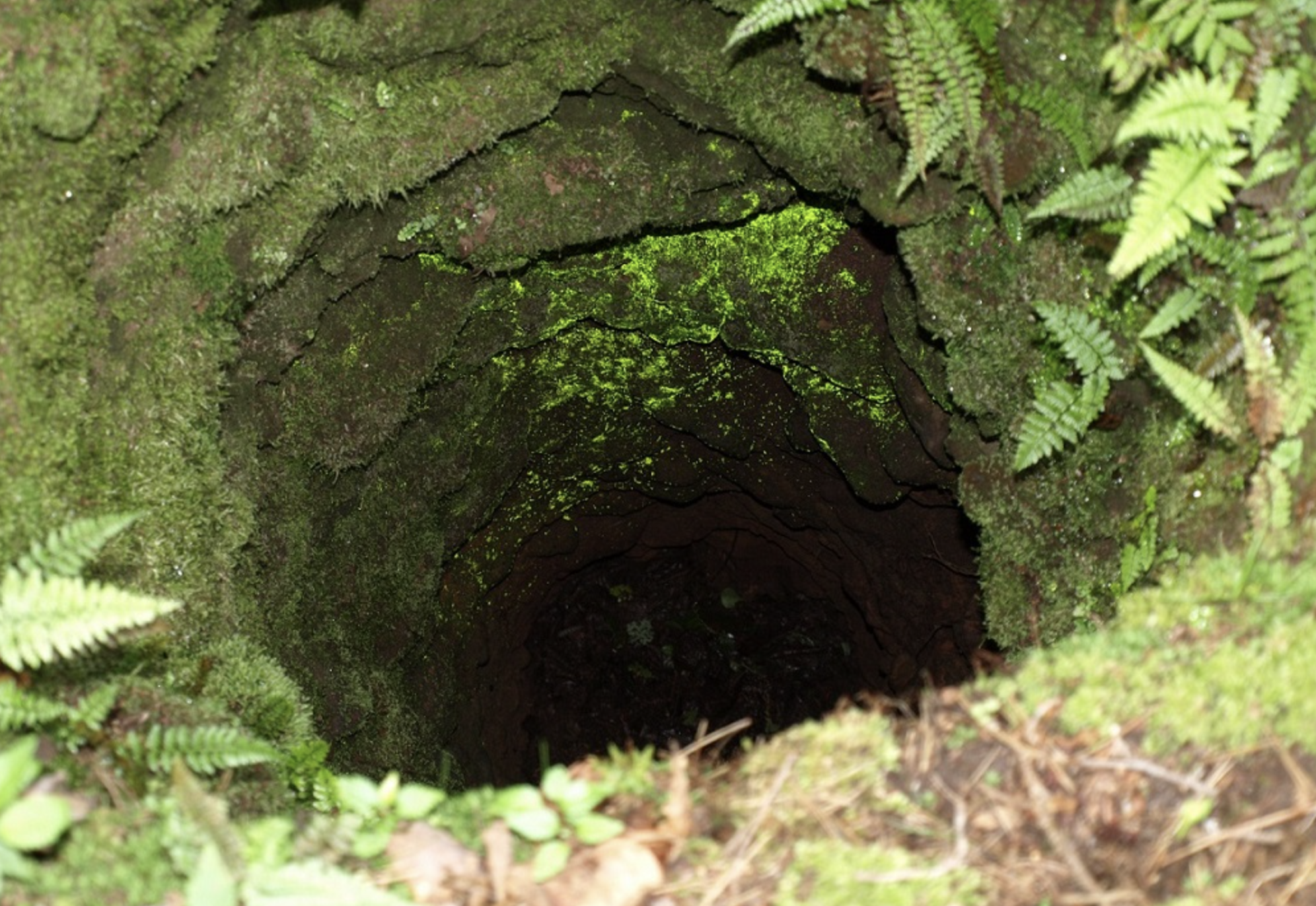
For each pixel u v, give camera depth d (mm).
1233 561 2316
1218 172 2215
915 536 6320
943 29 2566
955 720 2107
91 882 1808
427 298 4402
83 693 2287
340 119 3154
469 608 6375
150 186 2797
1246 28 2305
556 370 5508
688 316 5074
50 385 2535
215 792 2195
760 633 8531
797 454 6133
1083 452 3002
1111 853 1900
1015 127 2752
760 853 1947
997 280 3115
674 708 8477
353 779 2090
